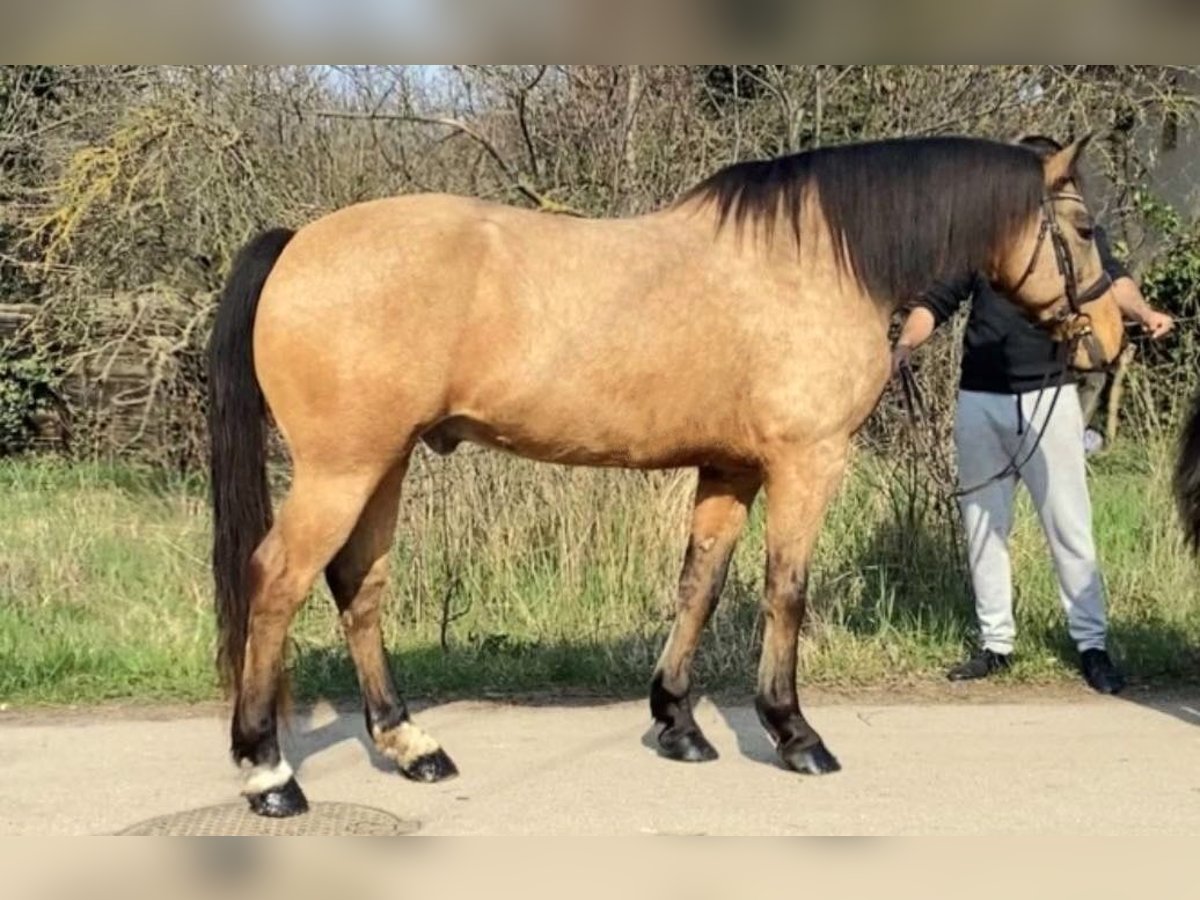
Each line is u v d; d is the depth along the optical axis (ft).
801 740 13.14
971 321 16.48
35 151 28.32
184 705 15.62
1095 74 25.20
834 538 19.38
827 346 12.60
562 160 22.35
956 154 13.14
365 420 11.44
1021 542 19.83
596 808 12.08
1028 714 15.34
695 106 22.31
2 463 30.91
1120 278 15.85
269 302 11.54
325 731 14.79
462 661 17.26
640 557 19.29
